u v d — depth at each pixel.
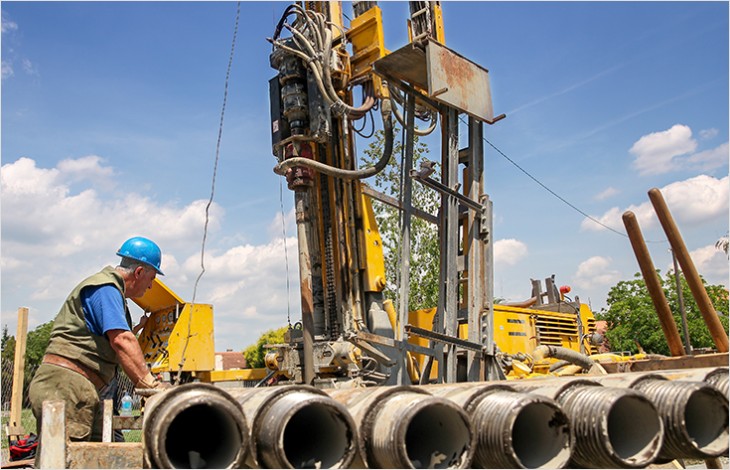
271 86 8.81
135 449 2.87
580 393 2.97
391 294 13.73
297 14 8.51
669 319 4.71
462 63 6.73
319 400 2.55
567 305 10.69
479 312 6.50
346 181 8.48
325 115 8.25
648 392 3.11
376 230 8.66
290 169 8.11
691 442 2.94
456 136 6.75
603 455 2.78
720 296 25.92
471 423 2.67
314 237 8.55
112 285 4.52
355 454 2.60
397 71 6.86
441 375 6.43
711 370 3.39
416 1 7.46
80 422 4.36
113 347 4.38
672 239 4.55
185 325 9.95
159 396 2.57
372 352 6.64
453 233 6.53
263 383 8.90
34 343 23.42
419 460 2.78
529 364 7.70
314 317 8.42
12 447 7.39
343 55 8.52
